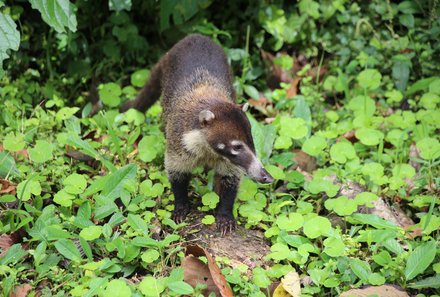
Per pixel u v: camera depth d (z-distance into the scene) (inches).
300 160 210.5
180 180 189.0
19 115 221.9
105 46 255.0
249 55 261.9
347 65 261.4
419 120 229.0
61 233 163.3
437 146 203.6
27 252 158.7
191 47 213.5
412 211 194.9
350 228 182.9
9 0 243.9
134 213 182.7
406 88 249.8
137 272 164.1
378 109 243.6
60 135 204.8
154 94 233.0
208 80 202.2
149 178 203.0
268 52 266.4
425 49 254.8
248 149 175.8
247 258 170.7
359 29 264.8
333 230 168.4
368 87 239.8
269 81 260.5
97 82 254.2
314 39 264.8
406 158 214.1
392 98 240.7
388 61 256.8
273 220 181.8
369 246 170.6
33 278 159.3
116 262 161.5
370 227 181.2
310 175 204.8
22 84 239.0
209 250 173.2
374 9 263.4
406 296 153.2
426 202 188.2
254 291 153.5
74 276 157.4
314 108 243.0
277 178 194.2
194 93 194.9
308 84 254.1
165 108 210.5
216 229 181.8
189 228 182.2
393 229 173.3
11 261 156.4
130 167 183.3
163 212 181.9
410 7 262.4
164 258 166.6
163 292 151.6
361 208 187.6
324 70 263.3
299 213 178.5
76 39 253.4
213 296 149.9
